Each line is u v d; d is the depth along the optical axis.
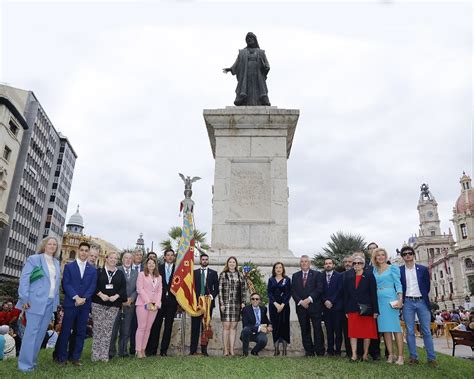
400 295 5.93
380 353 6.96
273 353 6.73
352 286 6.16
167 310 6.57
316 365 5.23
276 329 6.48
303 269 6.72
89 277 5.77
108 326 5.85
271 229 8.24
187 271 6.68
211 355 6.56
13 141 42.59
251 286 7.00
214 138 9.59
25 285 5.21
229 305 6.39
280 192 8.49
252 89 10.11
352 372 4.80
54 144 61.06
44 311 5.27
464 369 5.71
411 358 6.05
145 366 5.03
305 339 6.44
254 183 8.60
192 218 7.41
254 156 8.79
